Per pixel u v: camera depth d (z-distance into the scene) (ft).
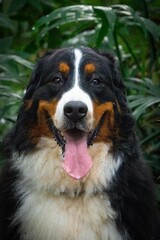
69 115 18.48
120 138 19.94
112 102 19.72
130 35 30.58
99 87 19.49
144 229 20.01
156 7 31.27
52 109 19.19
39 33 30.07
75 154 19.06
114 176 19.92
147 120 26.84
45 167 19.83
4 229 20.29
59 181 19.81
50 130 19.49
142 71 29.27
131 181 20.15
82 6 27.02
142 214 20.06
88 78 19.49
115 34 28.37
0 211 20.51
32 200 19.99
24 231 20.06
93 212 19.72
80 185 19.77
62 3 32.42
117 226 19.75
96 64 19.70
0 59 28.07
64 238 19.77
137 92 28.07
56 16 26.58
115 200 19.83
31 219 19.92
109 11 26.27
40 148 19.81
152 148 25.93
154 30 27.02
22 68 32.01
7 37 32.12
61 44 31.22
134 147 20.22
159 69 30.53
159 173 24.88
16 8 31.63
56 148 19.63
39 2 31.35
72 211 19.77
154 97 25.61
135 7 30.66
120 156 19.94
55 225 19.70
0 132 28.22
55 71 19.52
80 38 30.94
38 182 19.97
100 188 19.86
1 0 33.17
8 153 20.77
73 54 19.72
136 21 27.76
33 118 19.71
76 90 18.89
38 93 19.63
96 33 28.32
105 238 19.76
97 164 19.83
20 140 19.98
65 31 32.14
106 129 19.71
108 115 19.66
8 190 20.39
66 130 18.95
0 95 27.86
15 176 20.38
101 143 19.75
